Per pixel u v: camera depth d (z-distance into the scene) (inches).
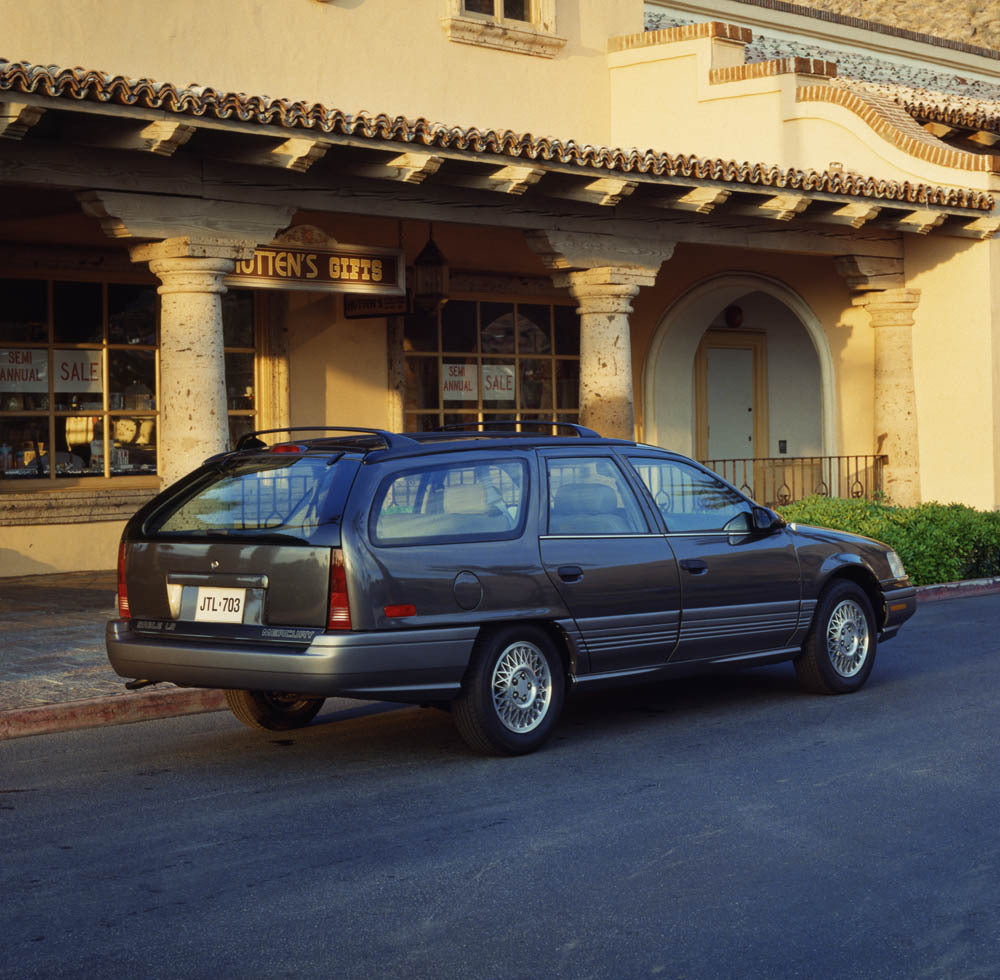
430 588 266.5
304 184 463.5
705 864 213.3
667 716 325.7
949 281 705.0
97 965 173.6
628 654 300.0
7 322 552.1
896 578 364.8
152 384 592.1
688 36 701.3
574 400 730.2
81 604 478.6
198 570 271.1
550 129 695.7
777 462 775.1
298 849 221.3
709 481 326.6
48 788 260.7
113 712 322.3
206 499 279.4
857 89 733.3
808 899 197.5
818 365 813.2
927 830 230.8
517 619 280.4
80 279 568.4
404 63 636.1
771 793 254.2
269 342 613.9
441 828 232.8
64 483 568.7
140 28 551.5
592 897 198.5
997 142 812.6
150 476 593.6
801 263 743.1
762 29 857.5
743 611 322.0
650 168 519.2
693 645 312.5
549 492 292.4
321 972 171.6
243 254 450.0
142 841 225.8
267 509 270.4
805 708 332.8
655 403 742.5
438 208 501.0
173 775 271.0
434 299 583.8
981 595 566.9
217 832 231.0
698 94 702.5
